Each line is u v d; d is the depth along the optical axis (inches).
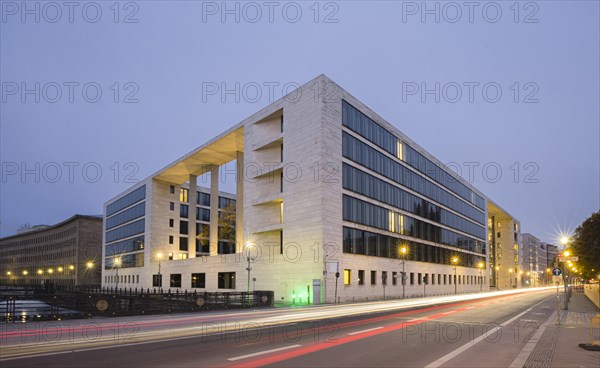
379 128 2367.1
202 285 2608.3
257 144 2233.0
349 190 2023.9
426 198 2888.8
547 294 2908.5
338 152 1964.8
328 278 1815.9
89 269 4690.0
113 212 4092.0
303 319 1012.5
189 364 468.1
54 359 494.9
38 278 5693.9
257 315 1119.0
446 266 3120.1
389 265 2316.7
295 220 1945.1
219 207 3885.3
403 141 2635.3
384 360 498.3
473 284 3690.9
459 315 1139.3
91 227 4768.7
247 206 2245.3
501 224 5487.2
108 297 1073.5
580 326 875.4
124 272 3686.0
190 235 3152.1
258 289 2112.5
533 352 561.3
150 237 3299.7
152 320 948.0
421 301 1931.6
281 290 1974.7
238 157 2716.5
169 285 2984.7
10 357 507.8
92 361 484.1
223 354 529.7
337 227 1908.2
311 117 1930.4
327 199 1859.0
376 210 2247.8
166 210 3430.1
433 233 2947.8
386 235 2319.1
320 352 546.9
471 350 573.6
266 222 2178.9
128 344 607.2
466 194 3722.9
